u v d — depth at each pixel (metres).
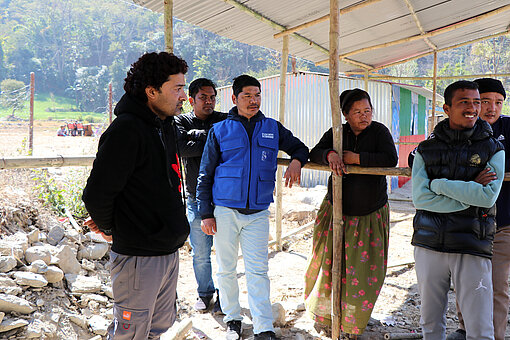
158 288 2.32
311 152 3.40
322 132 12.42
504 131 3.02
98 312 3.68
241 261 5.46
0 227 4.21
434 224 2.60
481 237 2.50
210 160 3.36
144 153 2.21
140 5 4.27
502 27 7.05
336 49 3.13
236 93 3.30
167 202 2.31
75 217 5.46
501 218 2.93
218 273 3.40
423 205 2.60
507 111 52.31
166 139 2.39
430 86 58.59
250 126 3.31
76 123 32.09
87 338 3.38
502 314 2.97
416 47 7.43
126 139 2.13
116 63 112.19
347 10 4.74
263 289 3.24
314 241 3.57
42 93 113.31
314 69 75.44
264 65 113.00
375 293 3.23
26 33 122.88
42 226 4.74
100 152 2.13
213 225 3.32
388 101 12.95
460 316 3.23
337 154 3.16
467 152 2.52
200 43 116.56
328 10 4.92
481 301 2.48
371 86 12.48
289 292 4.44
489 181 2.44
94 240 4.85
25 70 114.62
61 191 5.56
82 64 122.69
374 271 3.23
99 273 4.39
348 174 3.26
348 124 3.35
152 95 2.27
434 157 2.61
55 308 3.45
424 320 2.71
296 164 3.27
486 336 2.45
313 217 7.77
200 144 3.73
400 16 5.52
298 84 12.52
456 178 2.54
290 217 7.81
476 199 2.41
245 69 112.81
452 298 4.29
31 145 10.82
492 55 79.62
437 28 6.19
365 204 3.21
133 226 2.25
